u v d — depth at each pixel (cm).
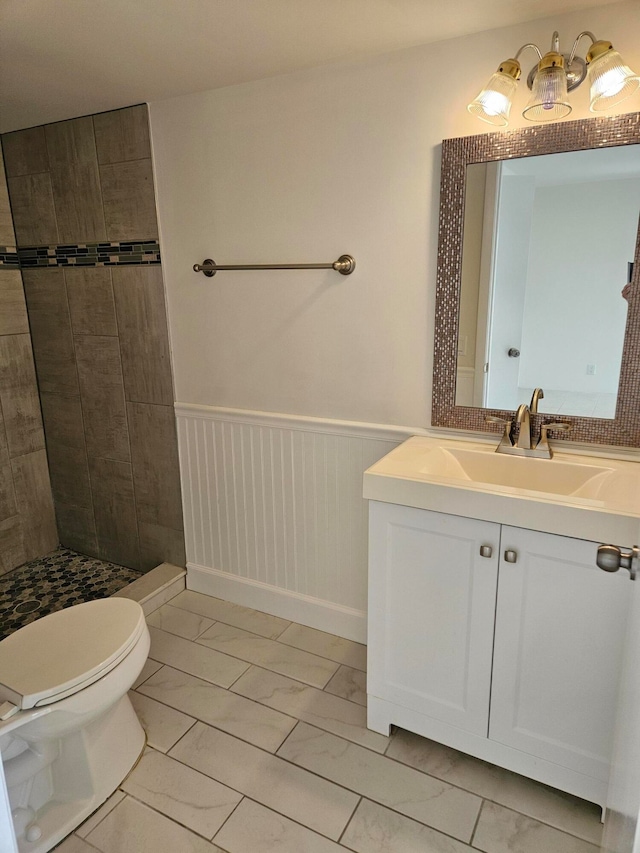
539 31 153
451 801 158
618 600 136
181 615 247
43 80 191
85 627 166
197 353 237
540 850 144
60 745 154
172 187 223
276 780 166
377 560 167
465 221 173
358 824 152
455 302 180
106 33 154
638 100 147
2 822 61
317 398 215
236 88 200
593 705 145
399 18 150
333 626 232
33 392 288
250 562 248
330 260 200
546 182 160
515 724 157
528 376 175
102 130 230
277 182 202
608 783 143
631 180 151
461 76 165
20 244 269
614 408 166
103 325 257
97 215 243
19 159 255
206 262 222
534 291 169
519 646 151
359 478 213
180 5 139
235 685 204
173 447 254
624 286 158
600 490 157
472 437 189
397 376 198
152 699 197
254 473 235
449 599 158
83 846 148
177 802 160
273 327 217
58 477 298
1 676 144
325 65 183
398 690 174
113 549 292
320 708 193
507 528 145
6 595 266
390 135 179
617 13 144
